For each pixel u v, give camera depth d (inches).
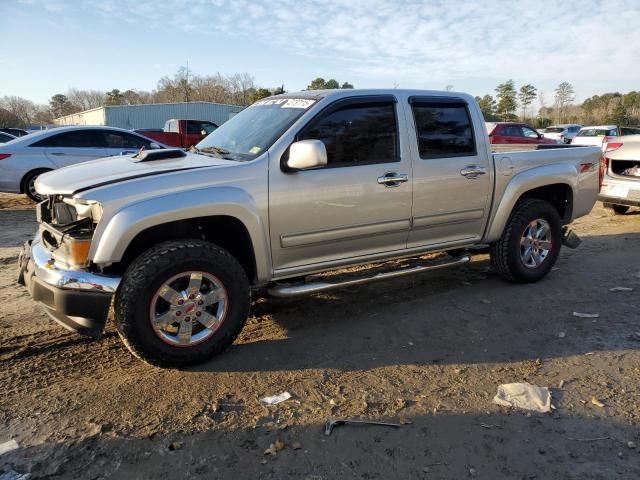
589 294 204.5
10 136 669.3
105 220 128.4
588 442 114.1
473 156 188.9
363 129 165.8
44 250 145.5
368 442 113.2
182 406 125.4
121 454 108.0
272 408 125.1
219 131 186.5
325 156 144.3
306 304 193.5
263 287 164.1
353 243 168.2
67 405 125.5
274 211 149.9
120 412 122.6
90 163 162.4
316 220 157.5
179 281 137.9
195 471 103.7
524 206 207.2
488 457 109.0
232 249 158.7
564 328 173.2
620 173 331.6
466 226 193.5
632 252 268.2
